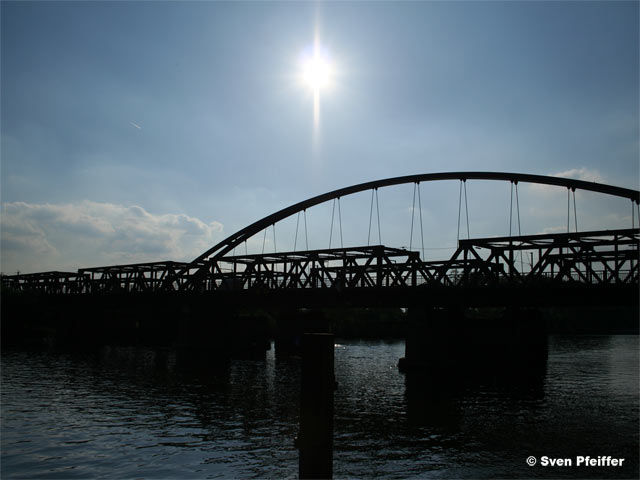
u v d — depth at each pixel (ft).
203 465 78.07
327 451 44.98
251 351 280.72
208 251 268.62
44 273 392.47
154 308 312.71
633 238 155.43
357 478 72.33
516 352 219.61
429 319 199.52
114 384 153.28
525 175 182.29
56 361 210.38
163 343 313.73
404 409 119.34
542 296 169.27
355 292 206.39
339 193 223.10
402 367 199.00
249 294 240.73
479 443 90.02
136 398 130.93
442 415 112.78
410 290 193.16
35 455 82.53
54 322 338.34
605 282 157.28
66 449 85.81
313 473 44.60
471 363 208.74
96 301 314.76
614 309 589.32
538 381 167.12
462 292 183.11
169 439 91.91
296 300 224.94
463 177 194.39
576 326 571.69
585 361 238.27
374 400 130.93
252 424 103.04
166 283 289.12
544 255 170.09
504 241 177.99
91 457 81.66
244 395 136.56
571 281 162.81
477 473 74.59
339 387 152.87
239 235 254.27
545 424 104.17
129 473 74.54
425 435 95.45
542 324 228.84
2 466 77.30
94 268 343.26
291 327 265.13
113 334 338.34
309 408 45.52
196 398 131.64
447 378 174.91
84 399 128.88
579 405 124.77
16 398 129.18
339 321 456.04
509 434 96.02
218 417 109.19
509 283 175.42
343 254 219.61
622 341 408.26
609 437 94.22
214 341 272.72
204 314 273.75
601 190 166.71
